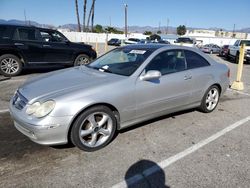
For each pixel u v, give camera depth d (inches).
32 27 330.0
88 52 382.3
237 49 698.2
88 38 1700.3
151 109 157.3
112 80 141.3
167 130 165.9
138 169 120.7
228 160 130.7
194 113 201.9
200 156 134.1
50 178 111.5
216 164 126.7
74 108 123.1
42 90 131.6
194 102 188.2
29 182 108.3
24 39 323.3
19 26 321.4
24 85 146.8
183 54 180.5
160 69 162.4
